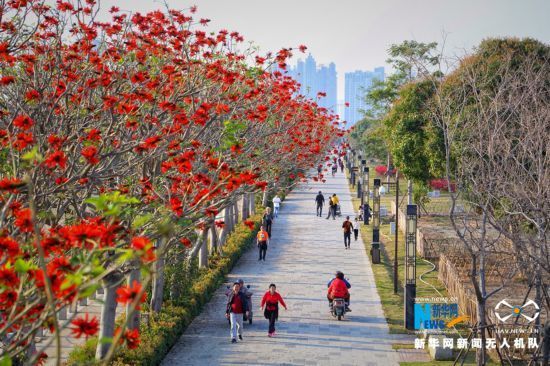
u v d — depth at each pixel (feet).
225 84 51.57
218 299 71.46
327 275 84.99
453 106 69.05
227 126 35.06
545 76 69.15
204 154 43.39
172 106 39.50
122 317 54.80
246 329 60.49
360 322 63.16
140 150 37.11
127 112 37.88
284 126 69.51
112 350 17.02
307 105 75.97
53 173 34.47
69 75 40.96
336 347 55.21
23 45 43.42
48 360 47.73
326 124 107.14
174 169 42.45
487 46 83.87
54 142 31.83
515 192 42.70
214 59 58.90
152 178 40.55
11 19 44.70
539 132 44.55
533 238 46.16
